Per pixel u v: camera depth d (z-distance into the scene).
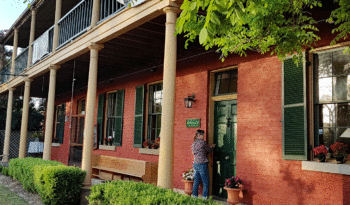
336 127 4.94
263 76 6.00
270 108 5.80
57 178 6.21
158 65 8.76
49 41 10.08
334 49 5.01
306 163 5.02
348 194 4.50
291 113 5.34
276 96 5.73
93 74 6.88
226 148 6.73
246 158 6.09
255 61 6.19
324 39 5.09
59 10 9.37
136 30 6.56
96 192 4.69
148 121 9.13
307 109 5.17
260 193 5.74
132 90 9.87
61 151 14.75
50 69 9.14
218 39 4.08
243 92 6.34
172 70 4.68
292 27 3.95
